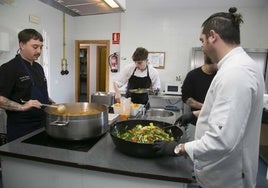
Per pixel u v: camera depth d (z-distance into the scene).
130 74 2.78
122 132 1.38
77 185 1.09
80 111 1.59
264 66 3.98
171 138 1.25
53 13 4.42
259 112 0.97
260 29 4.23
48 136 1.40
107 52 5.14
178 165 1.05
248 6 4.18
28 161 1.13
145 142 1.12
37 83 1.77
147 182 1.00
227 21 0.95
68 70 5.13
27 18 3.65
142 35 4.76
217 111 0.86
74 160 1.06
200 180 1.10
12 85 1.62
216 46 0.99
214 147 0.83
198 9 4.45
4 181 1.20
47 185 1.13
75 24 5.23
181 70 4.68
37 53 1.71
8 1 3.15
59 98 4.88
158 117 2.01
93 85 7.18
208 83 1.99
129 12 4.75
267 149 3.32
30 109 1.68
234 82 0.84
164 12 4.61
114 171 0.99
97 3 1.80
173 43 4.64
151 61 4.77
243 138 0.96
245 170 1.00
